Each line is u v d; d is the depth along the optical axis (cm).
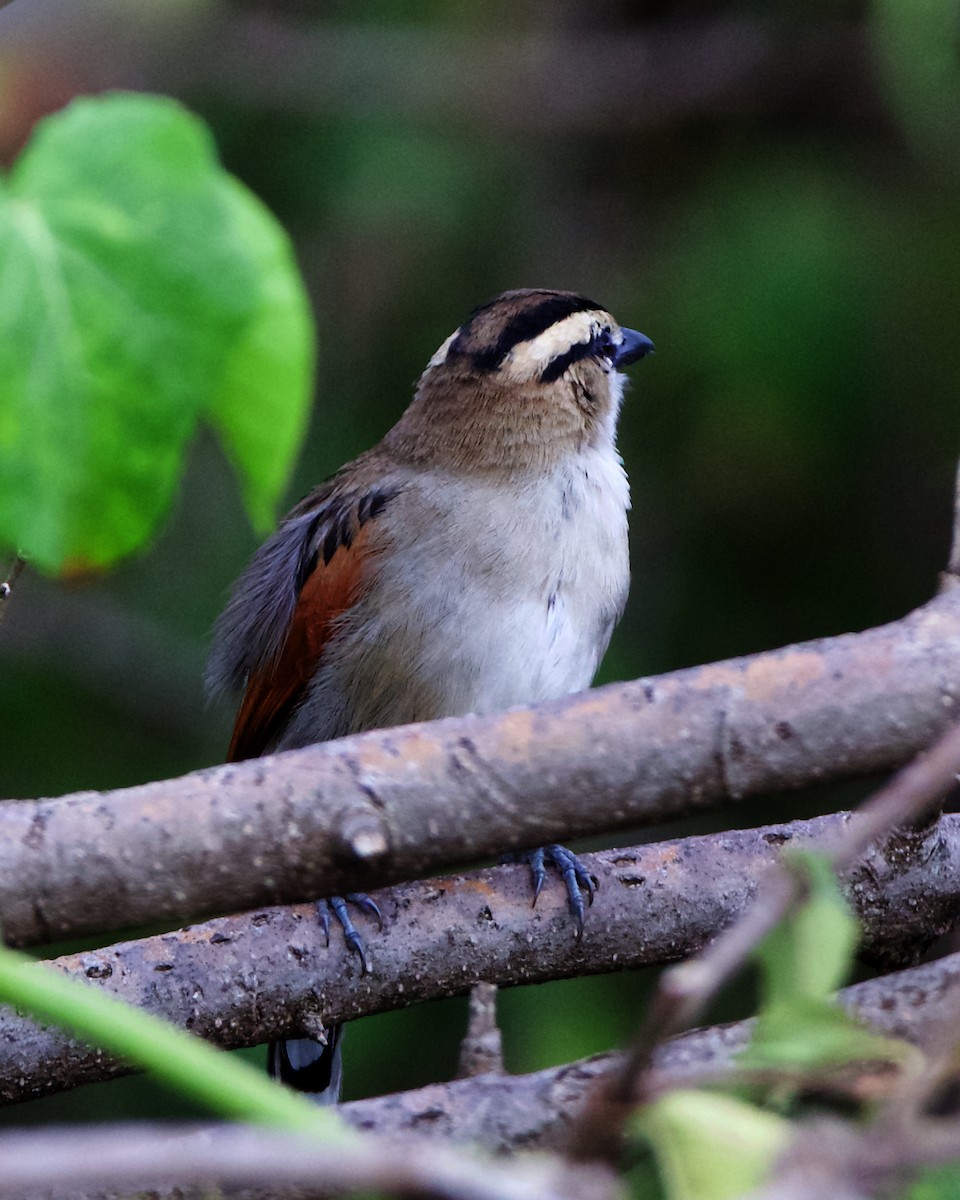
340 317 1424
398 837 541
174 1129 495
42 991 372
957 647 545
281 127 1451
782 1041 388
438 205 1412
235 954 741
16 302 347
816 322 1302
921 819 739
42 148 354
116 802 538
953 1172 364
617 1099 373
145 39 1480
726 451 1347
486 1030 617
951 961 616
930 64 1155
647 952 783
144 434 350
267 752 1114
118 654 1395
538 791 543
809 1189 349
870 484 1370
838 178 1379
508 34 1573
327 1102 974
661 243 1432
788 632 1378
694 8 1580
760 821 1348
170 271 349
